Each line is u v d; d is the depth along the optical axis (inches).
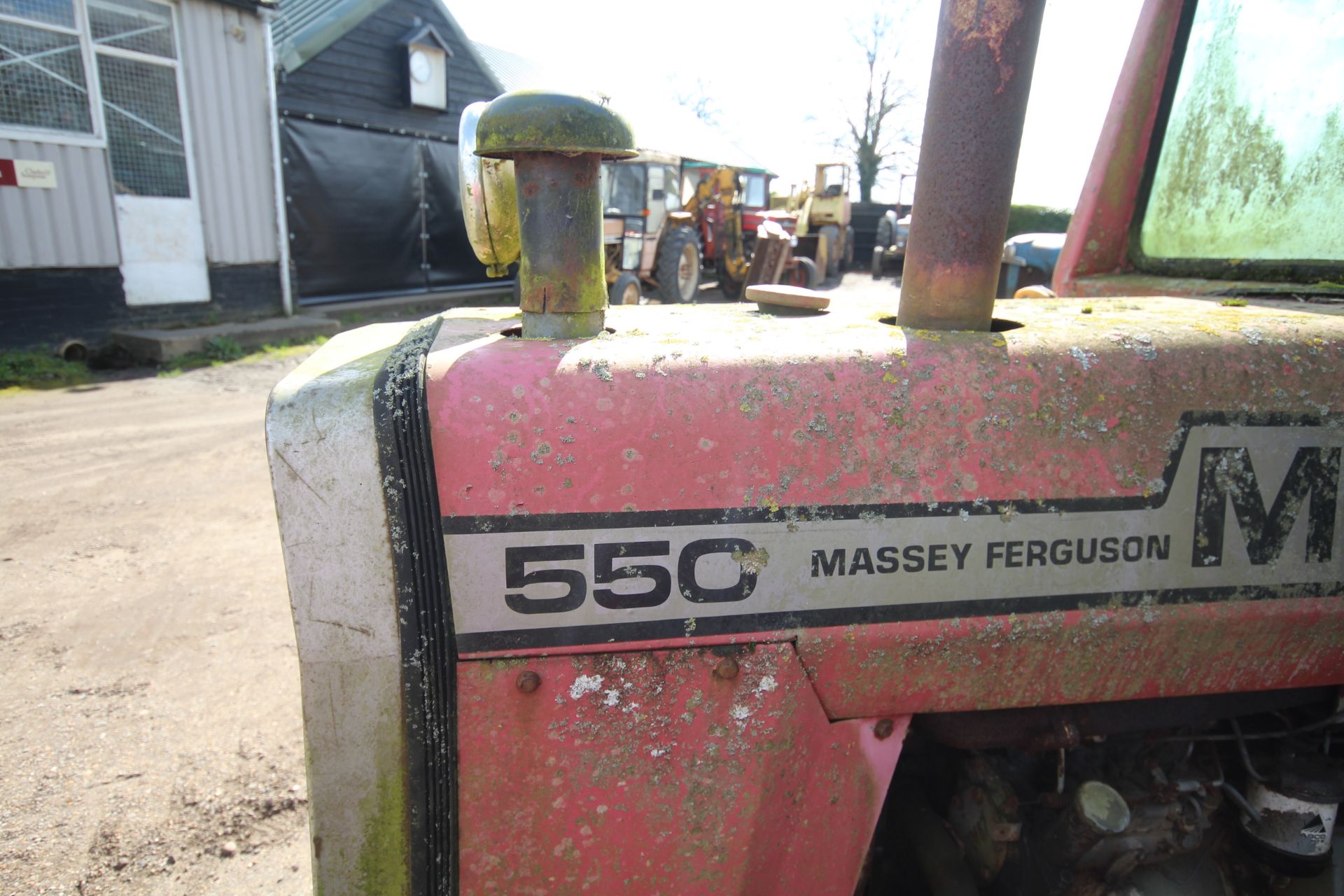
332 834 39.8
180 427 229.0
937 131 43.8
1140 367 43.1
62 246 296.8
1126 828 48.3
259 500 176.6
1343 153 60.0
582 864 40.8
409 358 41.5
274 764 94.3
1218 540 43.1
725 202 527.2
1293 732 51.8
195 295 342.3
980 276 44.5
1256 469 43.4
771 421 39.8
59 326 300.4
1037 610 41.8
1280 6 64.9
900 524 40.4
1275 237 64.7
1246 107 67.3
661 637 39.6
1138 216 76.9
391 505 38.0
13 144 280.4
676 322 50.8
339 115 399.2
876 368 41.3
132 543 153.9
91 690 108.1
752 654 40.3
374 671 38.7
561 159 42.2
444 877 40.4
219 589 136.4
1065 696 43.8
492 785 39.8
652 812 40.6
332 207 403.2
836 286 637.3
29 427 226.7
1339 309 54.6
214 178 342.0
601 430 38.8
